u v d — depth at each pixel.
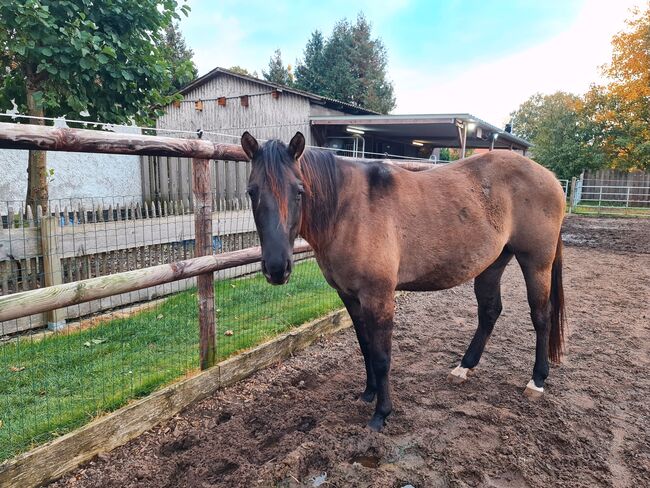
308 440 2.24
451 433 2.35
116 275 2.27
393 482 1.94
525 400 2.73
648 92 14.94
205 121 16.45
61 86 4.00
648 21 14.99
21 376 2.82
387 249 2.32
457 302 5.02
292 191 1.95
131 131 5.83
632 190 19.34
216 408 2.62
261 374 3.08
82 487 1.93
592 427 2.42
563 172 19.97
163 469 2.06
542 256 2.79
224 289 4.89
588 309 4.65
